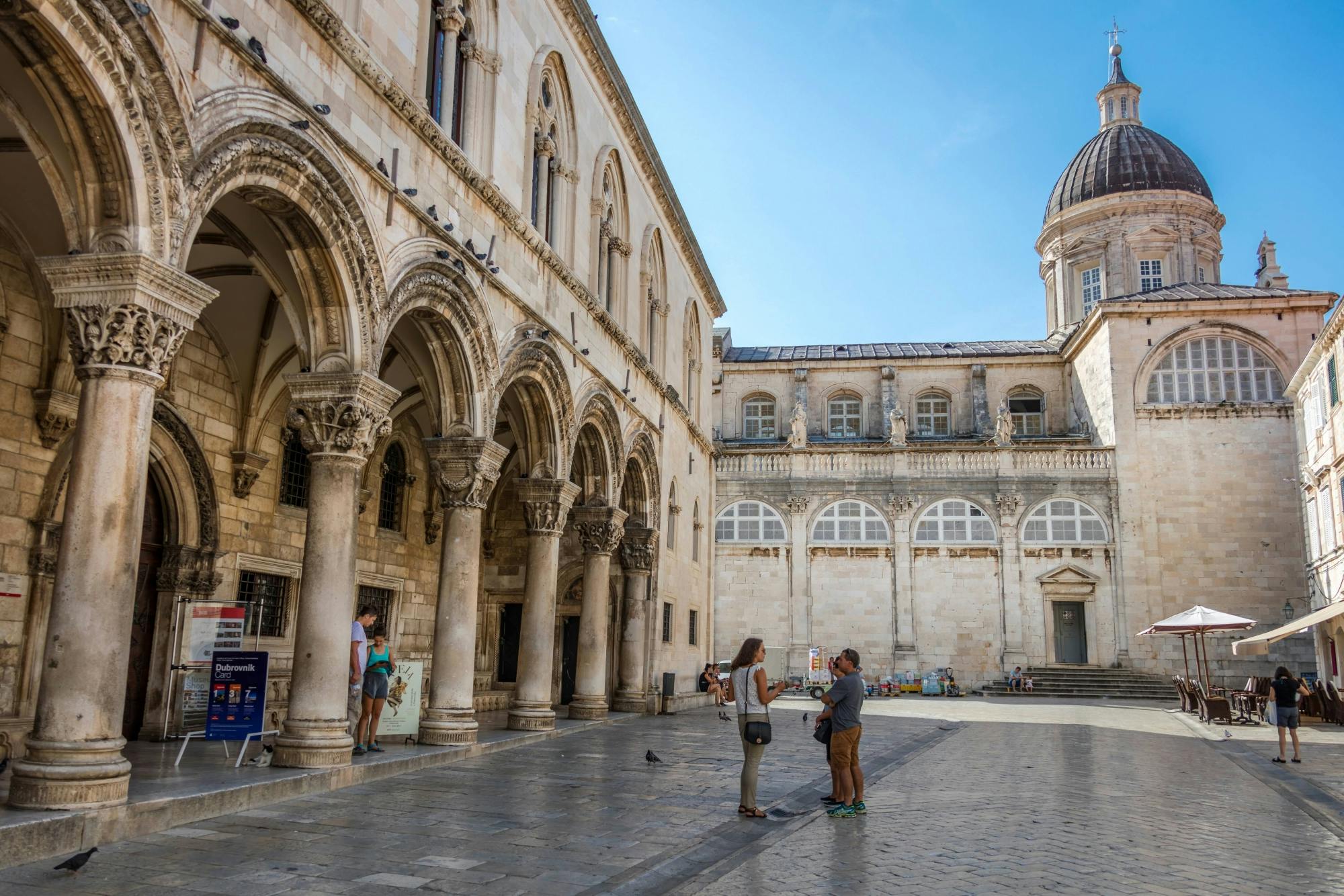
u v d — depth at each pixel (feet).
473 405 54.75
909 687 144.25
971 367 182.80
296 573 65.16
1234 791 48.70
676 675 103.24
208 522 56.85
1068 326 192.54
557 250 70.59
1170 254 188.24
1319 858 32.40
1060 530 149.38
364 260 43.01
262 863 27.35
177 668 47.34
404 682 54.13
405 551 78.38
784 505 154.61
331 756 41.52
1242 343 153.89
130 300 30.94
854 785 39.17
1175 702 133.08
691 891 26.25
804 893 26.18
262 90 37.14
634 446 86.94
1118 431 151.84
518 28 63.00
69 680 29.63
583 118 75.77
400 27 49.01
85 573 30.07
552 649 67.72
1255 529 146.92
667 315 101.76
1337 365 114.83
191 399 55.98
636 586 89.92
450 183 52.90
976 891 26.71
